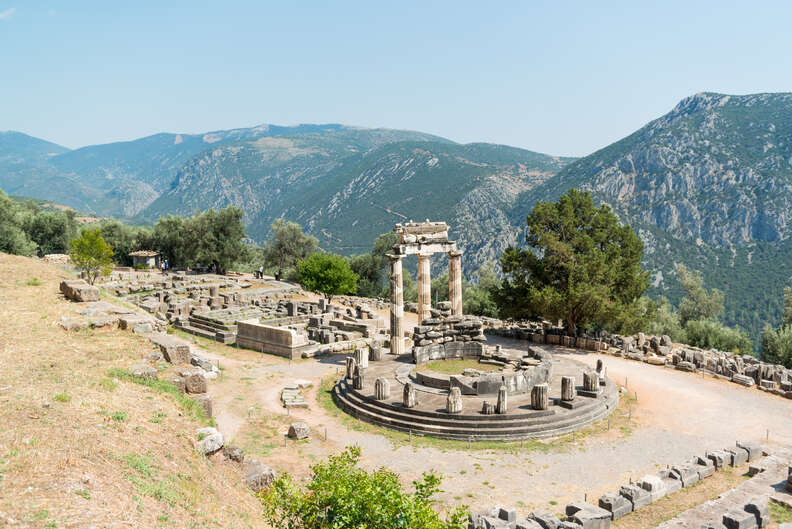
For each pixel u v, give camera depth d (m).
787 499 17.75
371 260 99.19
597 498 19.25
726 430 26.56
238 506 13.93
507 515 16.30
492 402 27.75
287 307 53.19
